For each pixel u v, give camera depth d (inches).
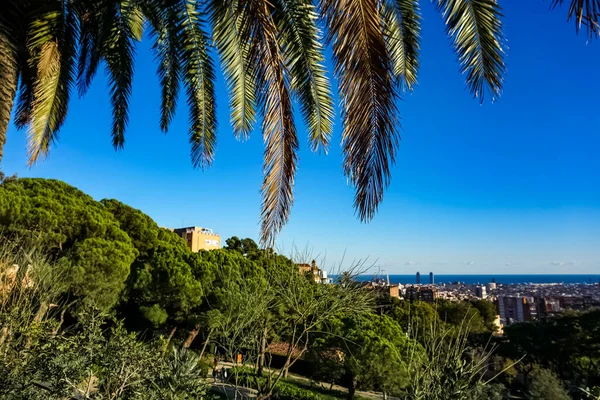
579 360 837.8
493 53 108.8
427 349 141.5
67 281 409.1
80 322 141.8
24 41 125.1
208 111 208.7
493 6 105.7
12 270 171.9
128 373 126.6
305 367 646.5
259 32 104.0
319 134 176.9
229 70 148.8
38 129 160.1
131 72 207.8
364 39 97.0
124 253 538.6
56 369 124.4
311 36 147.7
